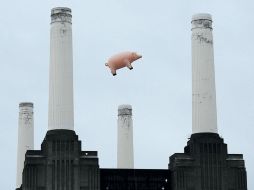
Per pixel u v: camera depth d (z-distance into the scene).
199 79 173.00
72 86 171.12
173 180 170.38
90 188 166.50
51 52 171.25
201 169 169.88
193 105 173.38
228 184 170.25
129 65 154.50
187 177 169.50
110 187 170.62
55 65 170.38
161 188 171.88
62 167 166.62
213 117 172.50
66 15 171.50
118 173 171.38
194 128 172.75
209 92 172.75
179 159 170.12
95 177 167.00
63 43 170.75
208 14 174.12
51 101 170.00
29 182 165.25
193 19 174.12
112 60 155.50
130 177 171.62
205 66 172.88
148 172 172.25
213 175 170.12
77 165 166.75
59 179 166.00
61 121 168.75
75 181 166.25
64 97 169.62
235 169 171.00
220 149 171.12
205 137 171.12
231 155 172.00
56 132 168.12
